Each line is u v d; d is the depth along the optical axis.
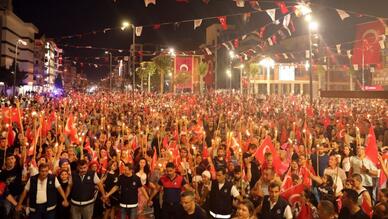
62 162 9.87
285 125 18.31
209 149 12.20
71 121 14.05
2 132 12.44
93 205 9.16
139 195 10.02
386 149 11.99
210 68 83.19
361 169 9.98
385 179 9.35
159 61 78.12
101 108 25.83
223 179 8.07
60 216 9.38
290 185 8.61
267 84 74.12
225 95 51.06
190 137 13.84
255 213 7.49
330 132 17.22
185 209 6.72
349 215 6.45
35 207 8.54
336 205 8.46
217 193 8.04
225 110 27.14
